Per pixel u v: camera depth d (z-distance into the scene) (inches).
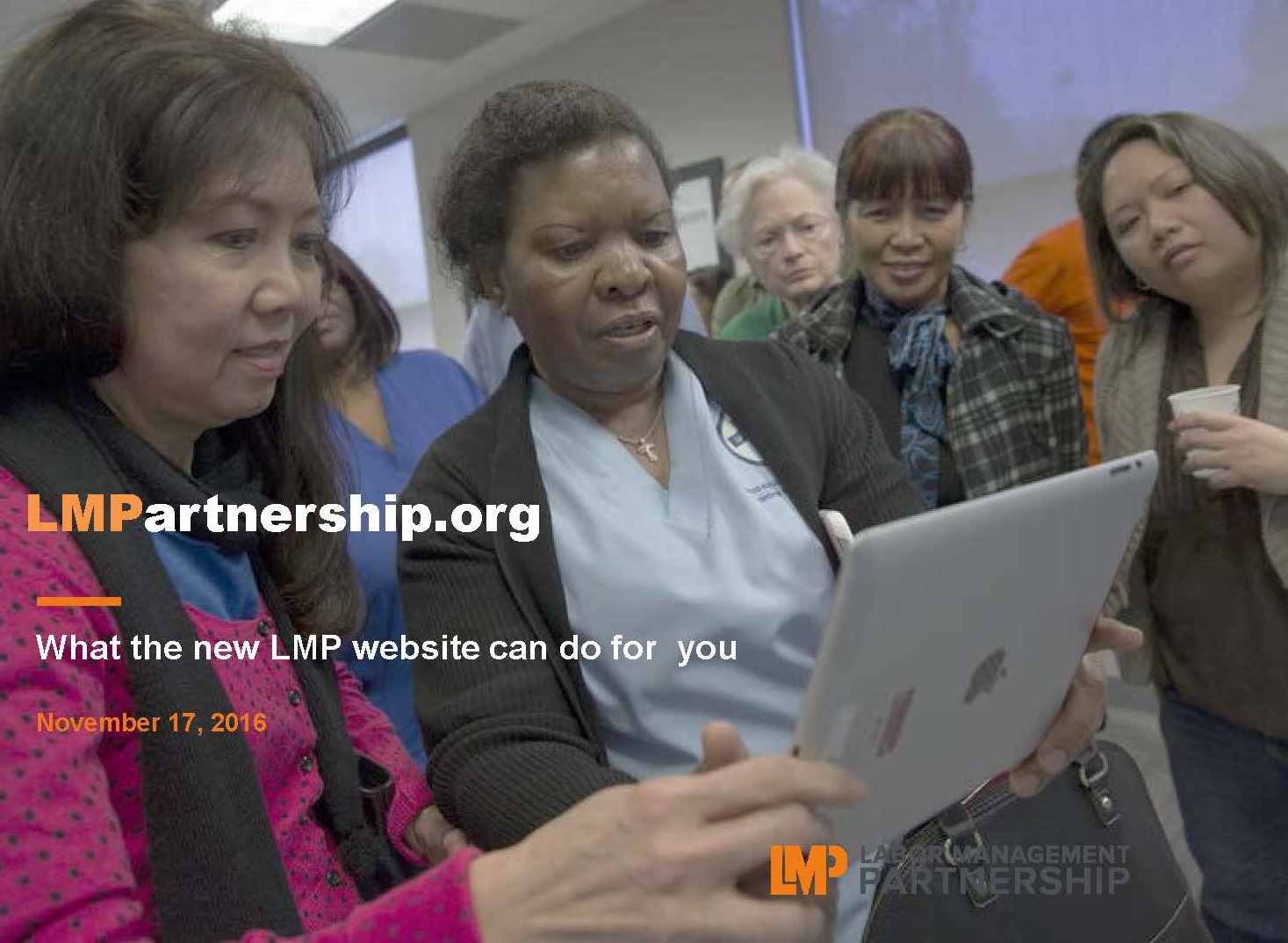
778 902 19.1
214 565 29.9
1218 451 51.8
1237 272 55.7
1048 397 67.9
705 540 34.1
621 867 18.0
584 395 36.3
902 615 20.6
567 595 33.7
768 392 38.2
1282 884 60.2
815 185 92.7
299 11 160.7
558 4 168.7
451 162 35.6
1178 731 64.1
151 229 24.7
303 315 28.1
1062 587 25.9
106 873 19.2
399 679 59.5
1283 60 112.0
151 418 28.2
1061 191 133.8
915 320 69.6
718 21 165.6
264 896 24.9
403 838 35.2
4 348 24.9
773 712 33.9
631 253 32.6
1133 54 124.0
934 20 141.9
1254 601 56.2
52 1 26.1
